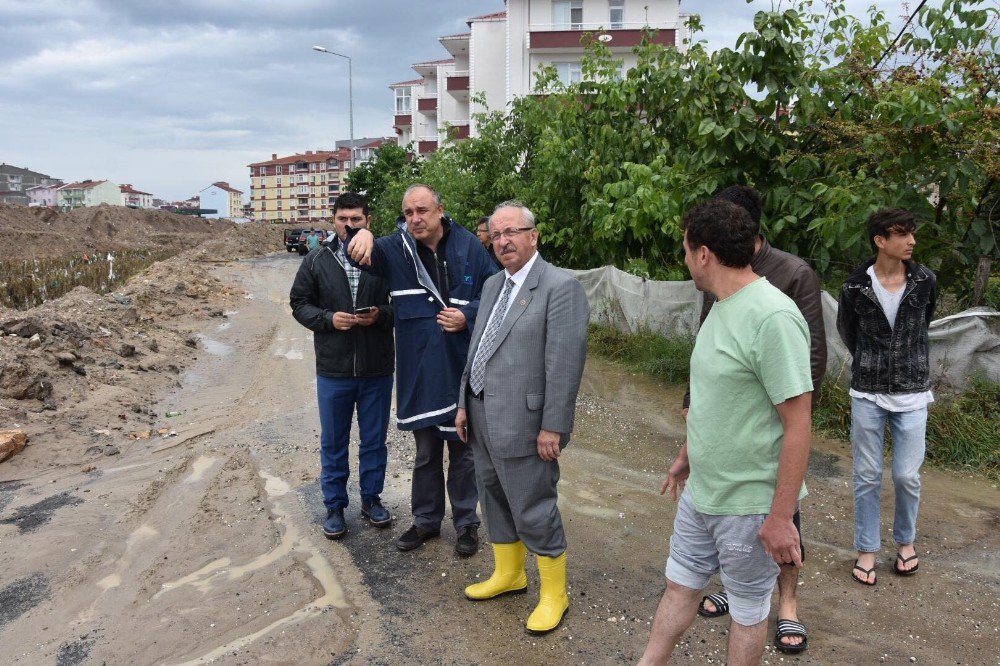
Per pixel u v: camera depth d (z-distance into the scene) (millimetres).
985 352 5270
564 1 27969
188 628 3092
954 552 3721
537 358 2980
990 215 5832
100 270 19016
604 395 6875
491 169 13875
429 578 3525
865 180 6172
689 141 7898
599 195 9133
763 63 6438
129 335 8859
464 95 35125
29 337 7098
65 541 3930
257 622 3129
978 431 4965
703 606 3178
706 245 2117
